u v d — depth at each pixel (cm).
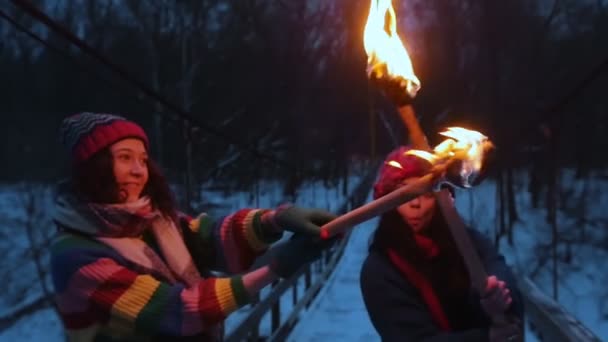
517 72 1875
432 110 1917
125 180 166
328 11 2470
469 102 1905
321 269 1092
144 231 173
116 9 2027
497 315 172
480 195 2044
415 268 212
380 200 135
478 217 1878
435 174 129
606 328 1148
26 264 1789
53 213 166
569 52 1881
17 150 2162
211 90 2150
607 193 1703
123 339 157
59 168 1806
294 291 789
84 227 161
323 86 2578
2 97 2166
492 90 1806
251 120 2269
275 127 2336
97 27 2014
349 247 1344
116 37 2030
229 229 181
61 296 158
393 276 213
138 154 169
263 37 2284
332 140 2739
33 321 1517
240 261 181
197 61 2041
